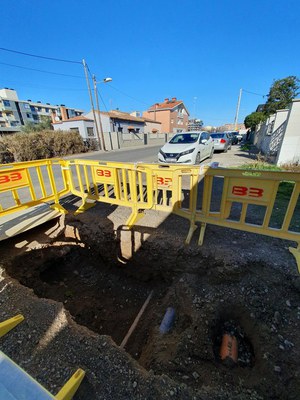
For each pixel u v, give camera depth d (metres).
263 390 1.60
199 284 2.63
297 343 1.84
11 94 55.03
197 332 2.09
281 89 20.17
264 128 14.08
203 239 3.13
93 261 3.85
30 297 2.32
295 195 2.32
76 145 18.41
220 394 1.50
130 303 3.11
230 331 2.21
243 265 2.61
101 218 3.96
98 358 1.67
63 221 4.04
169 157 8.02
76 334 1.88
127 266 3.54
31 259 3.40
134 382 1.50
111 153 17.72
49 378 1.53
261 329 2.01
